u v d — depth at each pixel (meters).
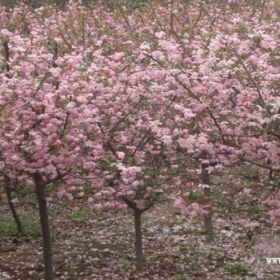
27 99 7.77
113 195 9.86
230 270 10.67
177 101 8.70
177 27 12.95
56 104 7.69
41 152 8.00
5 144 7.88
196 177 9.34
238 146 7.89
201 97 7.81
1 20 15.50
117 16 14.84
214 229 13.24
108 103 9.00
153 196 10.33
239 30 8.62
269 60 8.51
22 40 9.02
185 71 7.87
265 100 7.60
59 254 12.02
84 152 8.66
